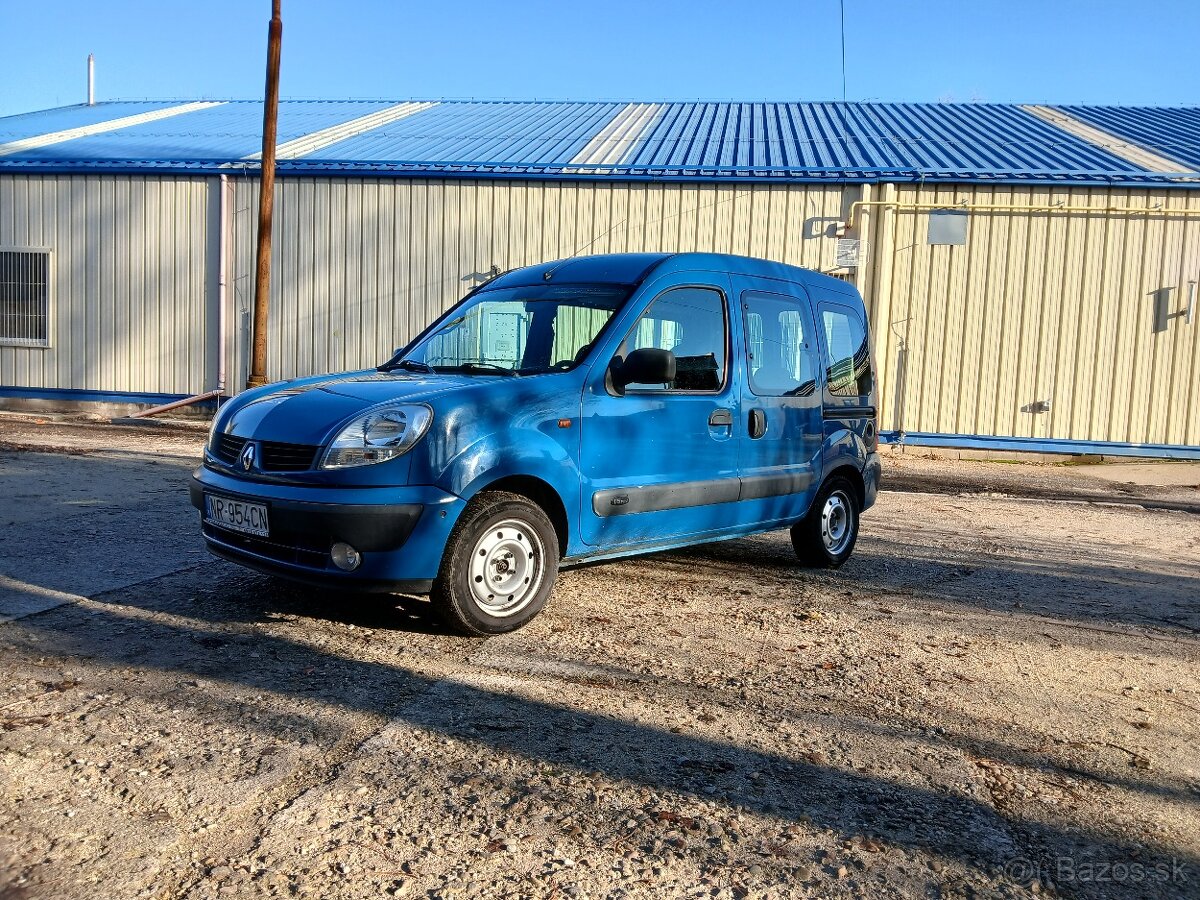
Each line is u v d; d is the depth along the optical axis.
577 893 2.42
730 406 5.48
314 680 3.79
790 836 2.77
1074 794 3.13
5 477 8.36
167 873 2.42
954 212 14.41
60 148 17.11
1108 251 14.27
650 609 5.16
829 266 14.70
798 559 6.56
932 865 2.65
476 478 4.24
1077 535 8.33
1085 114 20.23
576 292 5.28
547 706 3.64
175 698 3.54
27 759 3.00
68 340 16.36
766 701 3.84
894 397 14.73
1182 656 4.75
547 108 21.25
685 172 14.78
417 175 15.27
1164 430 14.41
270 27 14.07
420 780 2.99
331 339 15.76
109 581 5.07
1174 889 2.59
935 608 5.49
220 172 15.66
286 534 4.22
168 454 10.84
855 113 20.28
